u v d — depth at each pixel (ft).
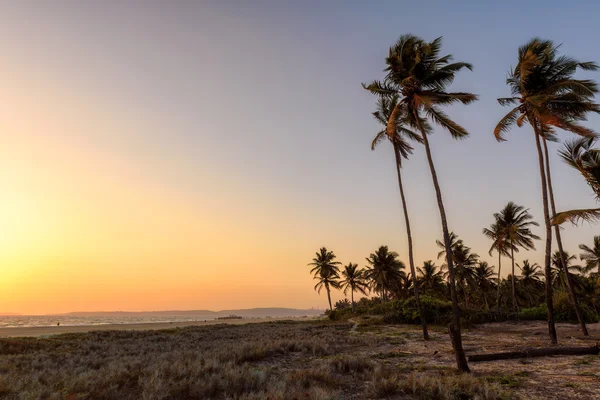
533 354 45.96
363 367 40.45
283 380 32.42
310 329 116.26
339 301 334.85
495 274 202.39
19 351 66.23
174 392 29.22
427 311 119.34
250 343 63.05
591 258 165.68
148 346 71.61
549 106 62.39
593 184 49.16
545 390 29.12
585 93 56.80
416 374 36.76
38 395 27.86
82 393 29.50
